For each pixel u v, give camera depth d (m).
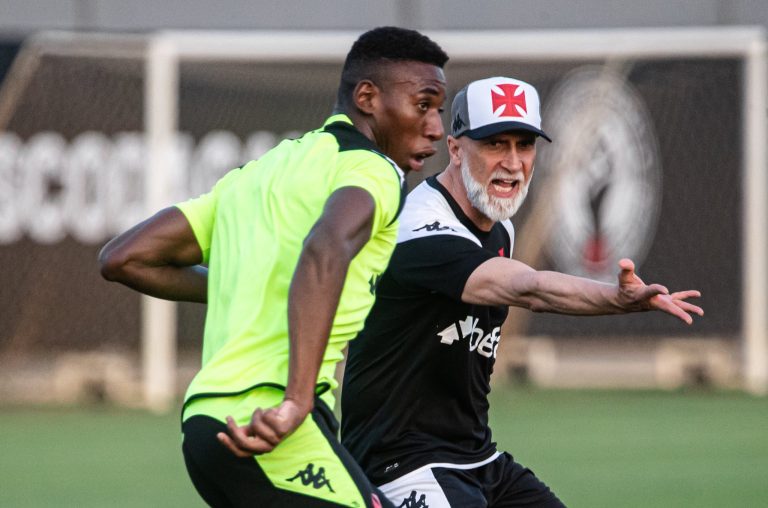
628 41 49.44
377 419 16.38
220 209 14.09
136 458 34.78
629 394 49.16
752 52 49.69
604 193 49.34
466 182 16.31
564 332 50.88
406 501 16.11
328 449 12.91
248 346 12.88
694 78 49.88
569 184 49.19
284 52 48.91
